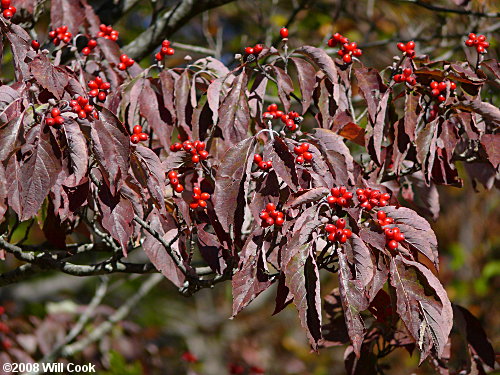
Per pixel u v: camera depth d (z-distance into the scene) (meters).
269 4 3.16
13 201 1.53
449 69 1.70
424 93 1.72
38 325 2.52
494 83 1.71
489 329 3.55
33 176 1.53
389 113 1.73
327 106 1.71
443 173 1.75
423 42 2.72
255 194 1.58
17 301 3.34
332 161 1.62
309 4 2.52
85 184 1.61
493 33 2.49
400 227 1.55
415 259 1.59
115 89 1.74
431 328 1.53
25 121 1.56
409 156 1.77
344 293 1.51
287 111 1.68
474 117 1.68
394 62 1.73
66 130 1.54
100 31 1.83
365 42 2.78
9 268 3.29
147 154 1.60
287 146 1.57
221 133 1.70
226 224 1.57
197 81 1.75
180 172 1.67
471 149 1.77
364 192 1.57
